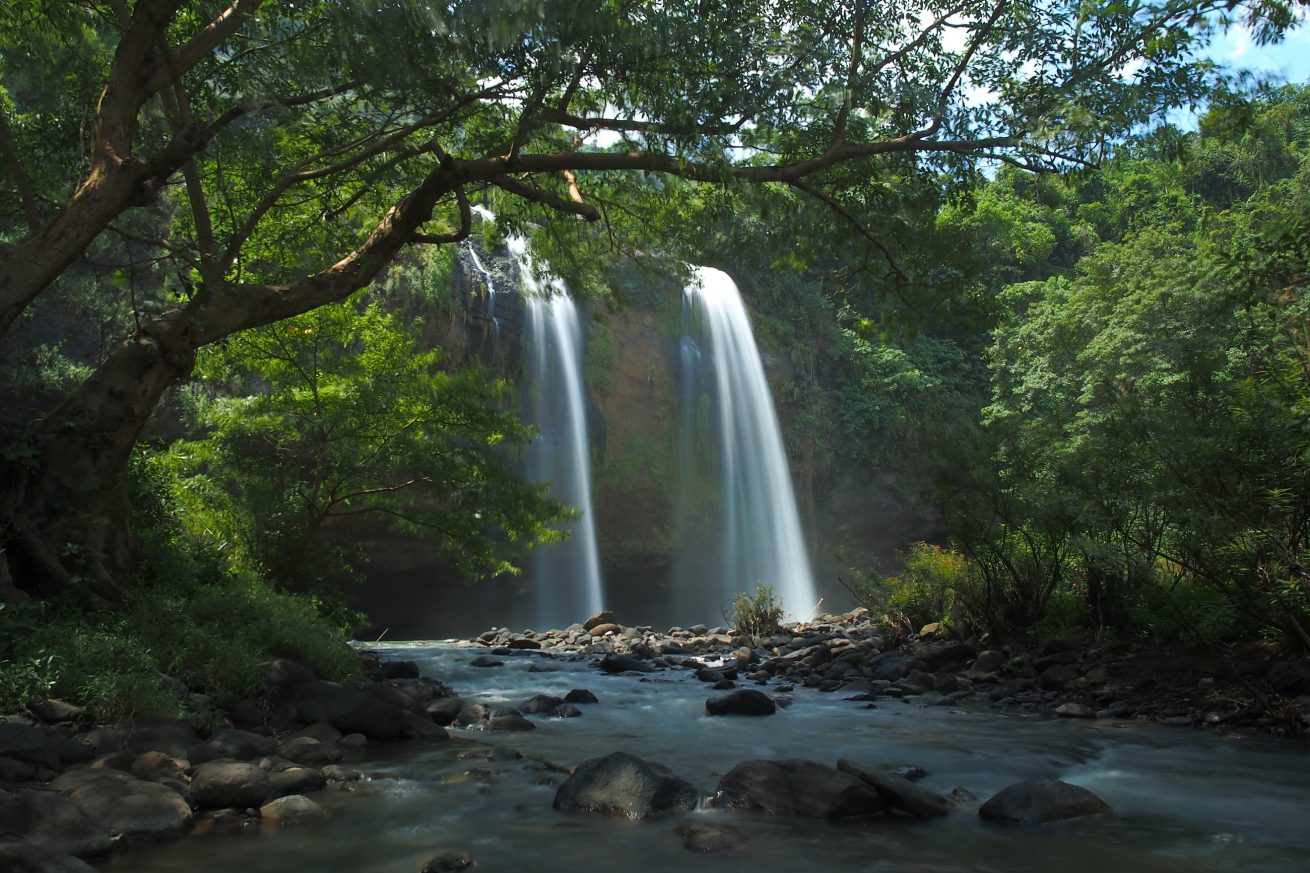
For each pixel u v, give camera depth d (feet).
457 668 45.47
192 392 68.18
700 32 33.24
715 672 43.32
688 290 112.68
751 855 16.63
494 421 48.26
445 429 48.06
